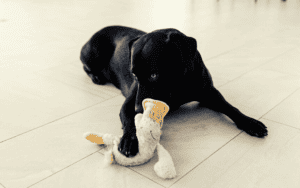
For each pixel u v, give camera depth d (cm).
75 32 401
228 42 326
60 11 558
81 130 168
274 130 159
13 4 651
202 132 161
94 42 224
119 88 216
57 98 210
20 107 199
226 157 139
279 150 142
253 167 131
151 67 128
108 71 226
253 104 188
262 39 329
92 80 237
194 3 598
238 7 528
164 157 130
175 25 414
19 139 162
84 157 144
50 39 371
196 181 125
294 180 122
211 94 172
